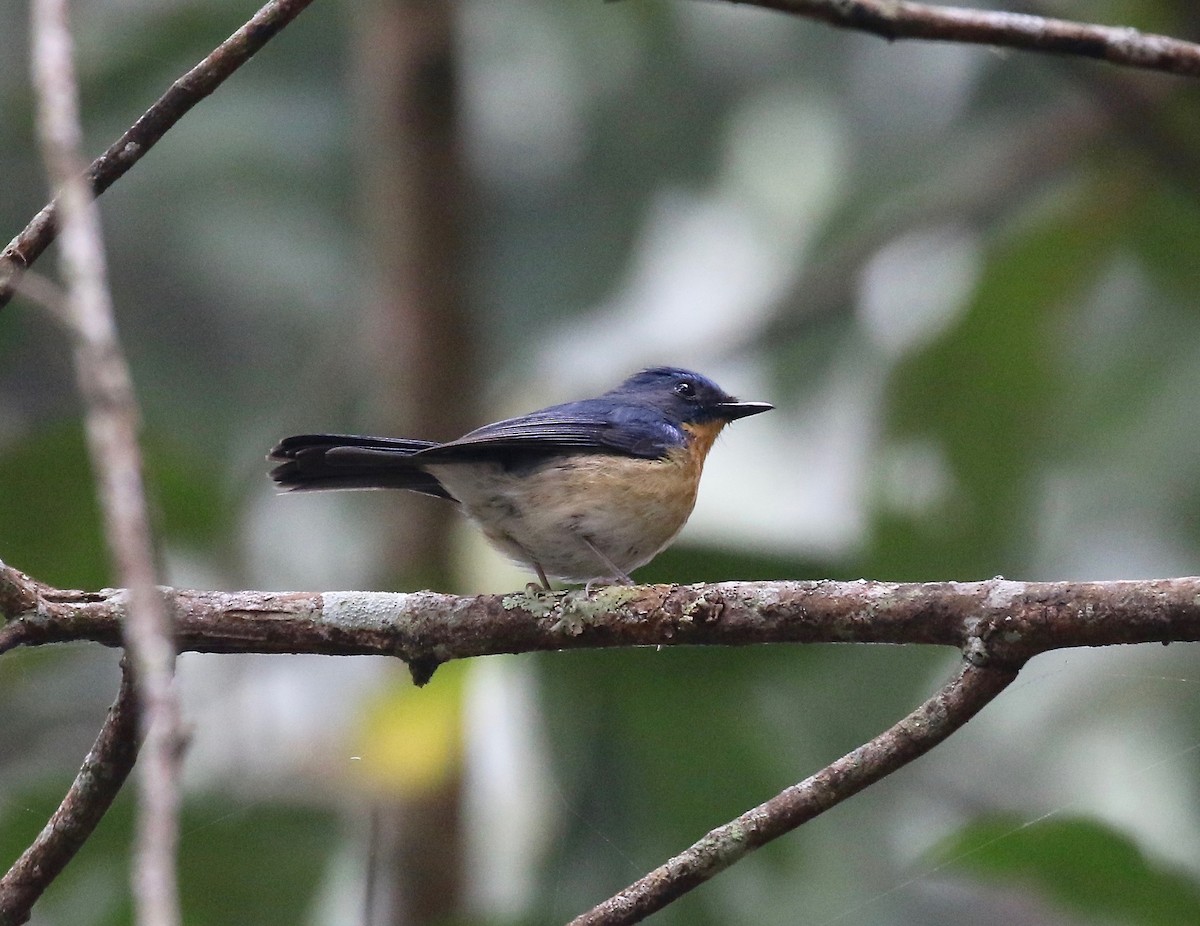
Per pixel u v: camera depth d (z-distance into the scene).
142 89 13.51
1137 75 11.45
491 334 13.53
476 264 12.52
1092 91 11.12
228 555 10.60
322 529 12.72
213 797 9.58
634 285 13.38
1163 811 10.87
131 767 6.43
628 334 13.02
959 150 13.57
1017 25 7.56
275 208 14.33
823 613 6.41
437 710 8.65
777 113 13.91
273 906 9.42
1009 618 6.05
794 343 12.78
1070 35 7.57
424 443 9.33
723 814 10.02
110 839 9.23
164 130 6.46
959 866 8.15
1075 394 11.38
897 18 7.51
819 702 11.02
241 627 6.70
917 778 11.52
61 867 6.57
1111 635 5.98
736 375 12.71
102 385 4.14
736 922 10.18
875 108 13.90
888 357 12.16
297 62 14.38
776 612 6.47
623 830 10.02
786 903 10.34
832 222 13.34
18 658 10.84
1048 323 11.10
